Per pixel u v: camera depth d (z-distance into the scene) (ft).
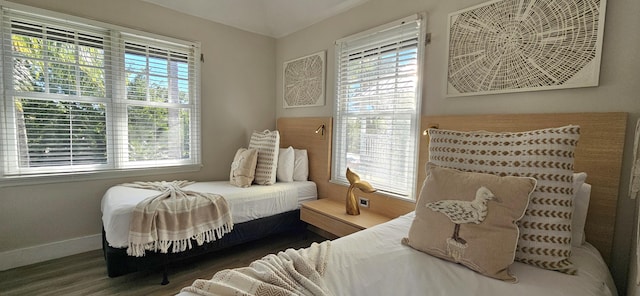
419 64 6.78
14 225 6.98
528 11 5.13
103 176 8.06
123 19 8.16
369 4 7.97
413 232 4.06
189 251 6.64
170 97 9.14
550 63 4.93
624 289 4.40
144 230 5.86
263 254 8.08
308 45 9.99
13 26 6.77
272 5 9.84
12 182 6.85
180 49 9.21
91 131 7.90
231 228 7.19
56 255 7.48
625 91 4.32
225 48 10.17
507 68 5.41
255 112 11.07
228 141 10.48
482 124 5.71
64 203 7.57
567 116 4.76
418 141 6.84
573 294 2.93
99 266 7.09
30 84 7.04
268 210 8.18
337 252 3.86
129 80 8.39
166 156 9.22
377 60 7.80
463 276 3.30
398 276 3.30
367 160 8.18
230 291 2.82
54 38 7.26
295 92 10.54
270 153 8.95
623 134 4.30
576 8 4.65
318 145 9.53
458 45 6.07
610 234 4.42
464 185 3.87
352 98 8.55
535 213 3.60
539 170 3.70
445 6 6.31
